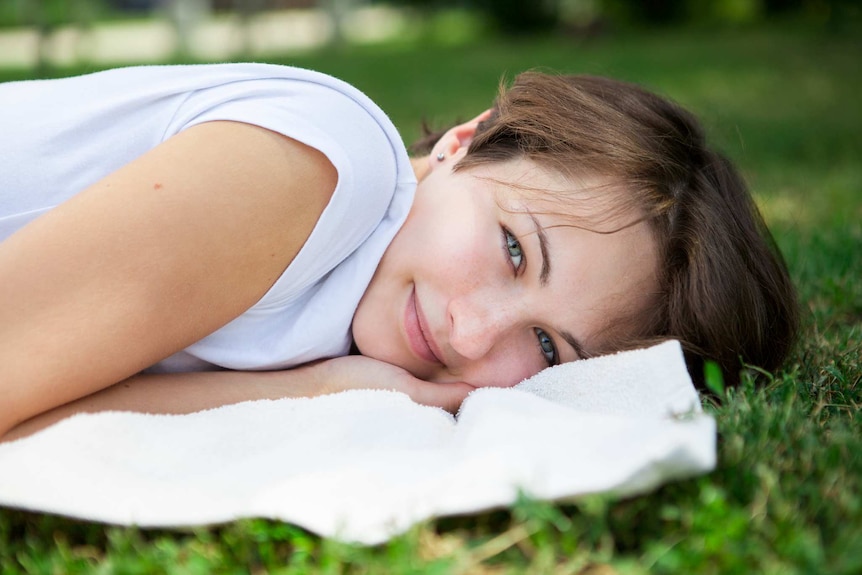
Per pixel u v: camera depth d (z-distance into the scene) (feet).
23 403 5.83
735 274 7.75
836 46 48.96
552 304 7.16
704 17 67.62
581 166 7.41
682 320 7.61
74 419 5.77
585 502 5.00
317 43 63.10
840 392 7.38
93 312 5.89
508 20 66.54
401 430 6.31
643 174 7.54
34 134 7.11
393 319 7.30
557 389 7.02
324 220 6.64
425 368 7.45
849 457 5.72
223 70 7.09
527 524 4.93
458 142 8.16
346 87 7.00
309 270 6.89
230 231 6.24
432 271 7.09
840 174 19.13
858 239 12.62
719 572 4.69
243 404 6.44
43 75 34.86
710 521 4.88
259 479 5.59
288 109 6.60
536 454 5.22
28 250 5.85
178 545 5.21
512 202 7.18
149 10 101.09
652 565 4.75
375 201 6.98
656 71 39.65
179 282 6.13
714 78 36.99
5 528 5.37
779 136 24.34
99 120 7.13
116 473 5.50
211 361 7.11
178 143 6.38
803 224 14.58
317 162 6.57
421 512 5.03
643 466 4.92
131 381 6.72
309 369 7.24
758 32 59.47
